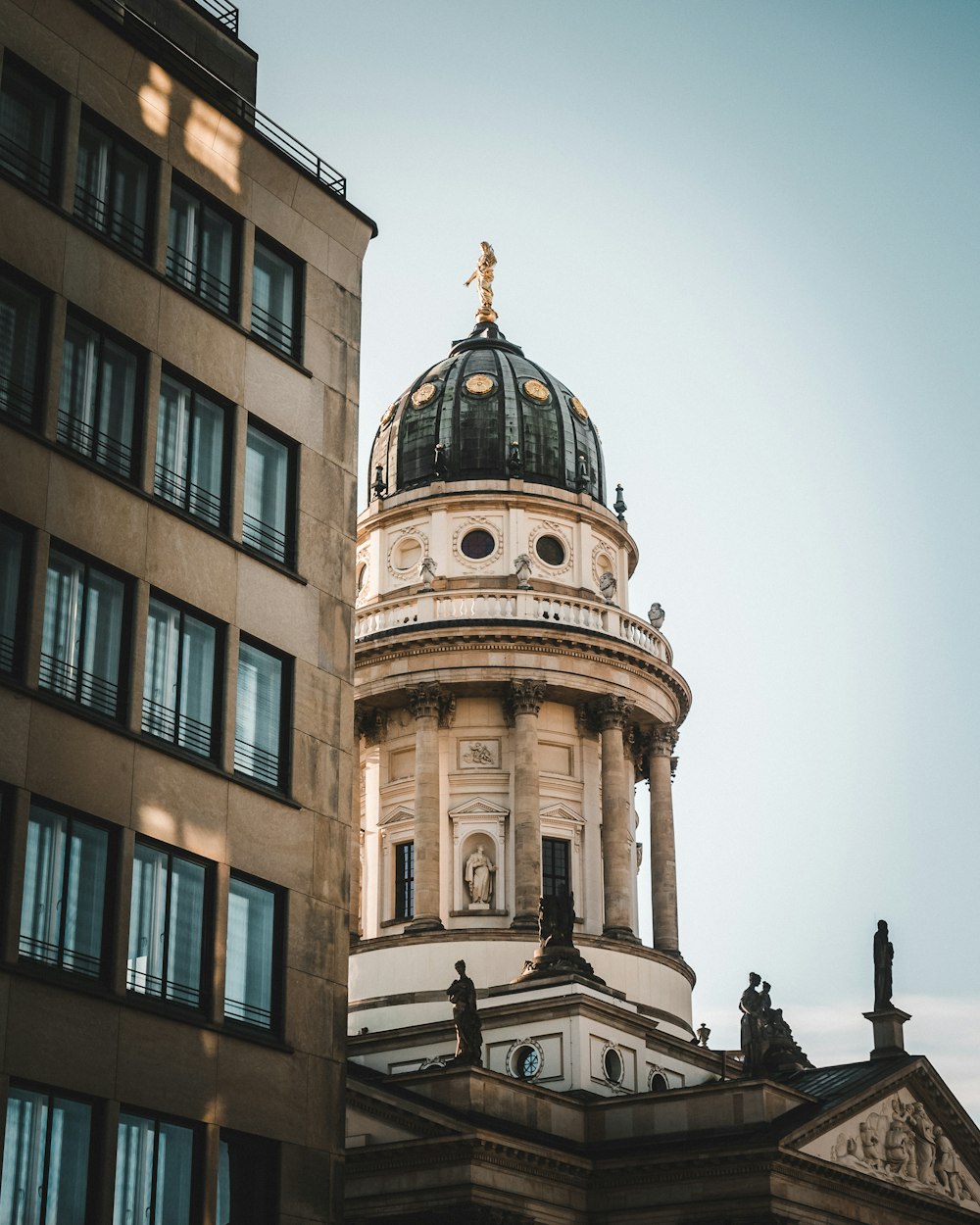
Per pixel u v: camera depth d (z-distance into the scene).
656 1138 93.94
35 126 49.88
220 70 63.00
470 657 114.12
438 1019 106.38
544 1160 88.69
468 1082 90.00
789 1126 90.88
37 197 49.06
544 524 120.88
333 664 55.75
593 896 113.56
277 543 55.12
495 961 107.69
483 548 120.00
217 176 55.59
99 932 46.31
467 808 113.31
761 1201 87.69
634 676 117.06
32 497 46.97
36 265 48.66
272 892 51.88
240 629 52.47
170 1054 47.06
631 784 118.50
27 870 44.78
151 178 53.31
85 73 51.47
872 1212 95.62
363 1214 87.00
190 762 49.75
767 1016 110.81
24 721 45.31
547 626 114.38
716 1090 92.94
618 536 124.31
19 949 44.03
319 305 58.78
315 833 53.47
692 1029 114.88
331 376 58.50
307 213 58.97
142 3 60.28
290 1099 50.38
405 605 116.31
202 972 48.88
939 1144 103.31
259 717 52.88
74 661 47.38
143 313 51.69
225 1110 48.25
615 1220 90.88
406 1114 87.31
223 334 54.38
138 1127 46.00
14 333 47.84
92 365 49.94
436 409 125.00
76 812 46.25
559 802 114.69
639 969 110.25
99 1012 45.47
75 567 48.00
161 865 48.28
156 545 50.25
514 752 114.25
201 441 53.00
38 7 50.31
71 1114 44.44
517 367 127.81
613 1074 101.44
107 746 47.38
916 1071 102.50
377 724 117.00
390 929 112.81
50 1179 43.59
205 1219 46.88
